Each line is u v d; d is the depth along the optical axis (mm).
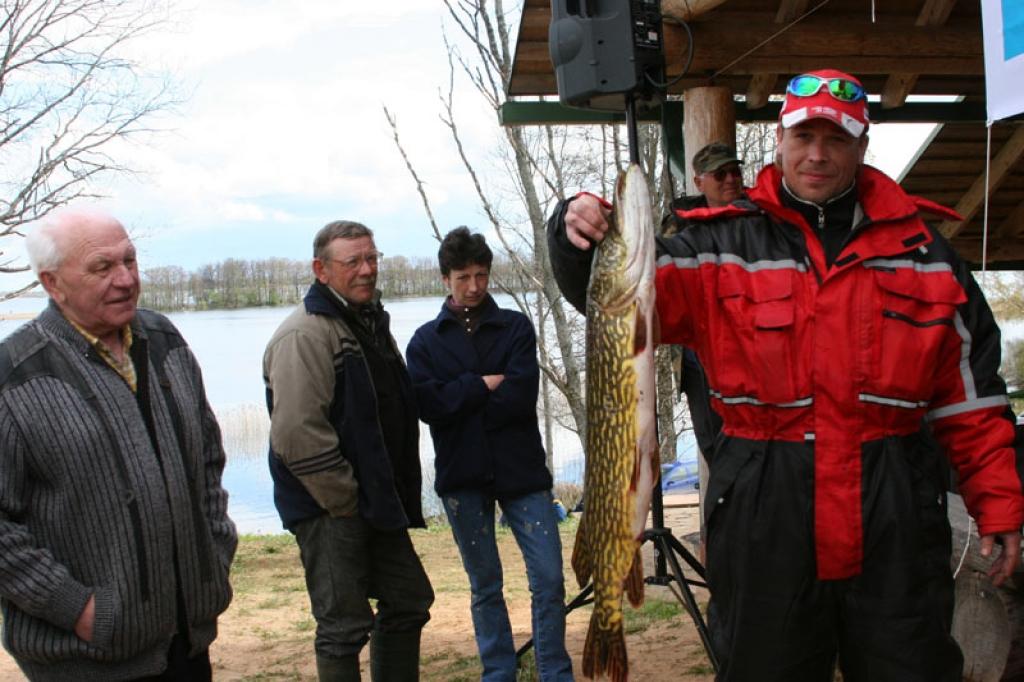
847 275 2715
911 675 2680
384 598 4363
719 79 6469
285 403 3973
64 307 3010
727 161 4934
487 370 4680
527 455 4660
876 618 2699
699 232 2912
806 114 2686
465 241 4680
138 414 3053
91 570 2930
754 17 5895
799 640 2766
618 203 2625
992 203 9539
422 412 4590
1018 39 3475
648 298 2568
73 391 2932
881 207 2738
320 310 4109
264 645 6312
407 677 4387
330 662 4090
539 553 4598
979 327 2809
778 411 2740
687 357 4152
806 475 2719
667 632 5859
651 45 3139
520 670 5246
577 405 14305
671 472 11531
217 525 3430
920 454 2791
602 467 2645
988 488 2803
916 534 2693
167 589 3053
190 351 3406
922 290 2730
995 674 4082
